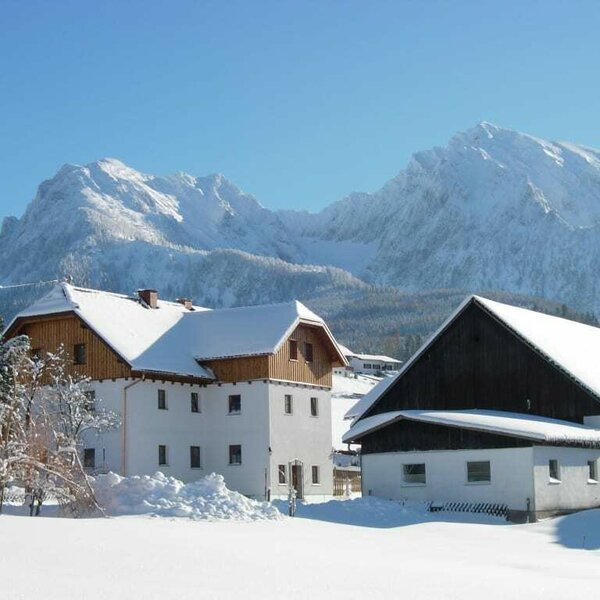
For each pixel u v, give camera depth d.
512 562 25.30
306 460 60.03
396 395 51.97
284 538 27.84
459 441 44.72
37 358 46.50
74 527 26.30
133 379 53.66
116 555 20.47
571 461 45.09
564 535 34.56
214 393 58.69
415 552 26.80
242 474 57.25
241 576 18.55
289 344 60.06
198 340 60.25
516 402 48.69
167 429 55.62
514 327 48.97
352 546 27.12
